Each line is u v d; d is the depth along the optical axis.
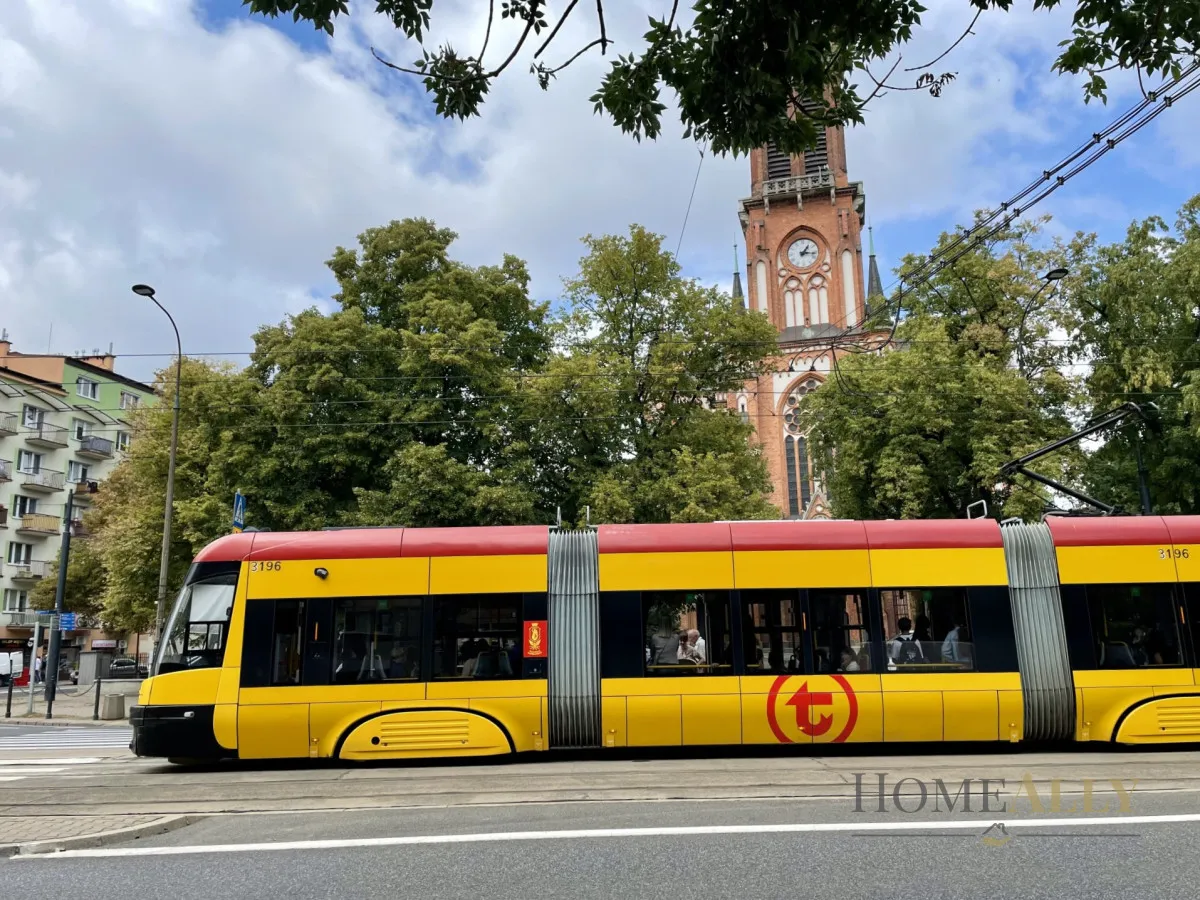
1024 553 13.05
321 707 12.10
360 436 25.36
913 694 12.38
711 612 12.66
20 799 9.78
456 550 12.76
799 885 5.88
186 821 8.26
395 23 6.38
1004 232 29.70
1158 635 12.83
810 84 6.52
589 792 9.41
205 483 26.88
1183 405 23.30
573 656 12.44
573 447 26.52
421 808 8.69
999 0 6.47
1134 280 26.83
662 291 27.91
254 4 6.15
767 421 58.72
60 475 55.75
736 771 10.78
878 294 32.88
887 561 12.89
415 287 28.27
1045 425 26.92
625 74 6.96
